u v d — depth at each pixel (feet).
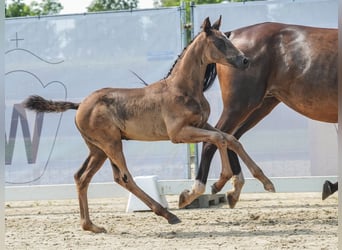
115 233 29.86
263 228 30.07
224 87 34.19
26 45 41.91
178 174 40.70
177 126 29.48
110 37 41.29
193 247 25.50
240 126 36.19
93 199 47.01
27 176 41.70
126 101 30.04
